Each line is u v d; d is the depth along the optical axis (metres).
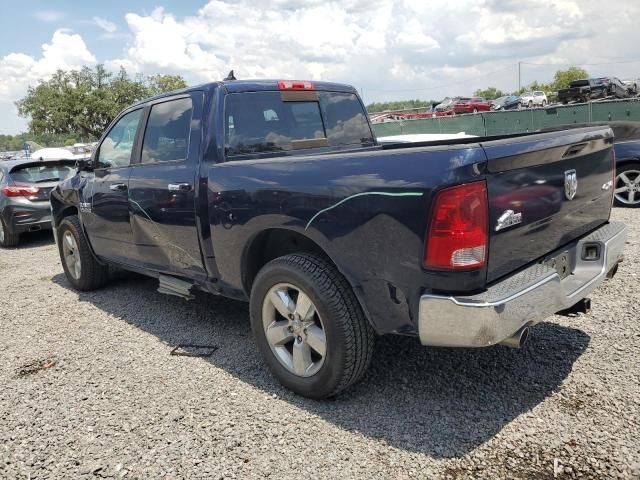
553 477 2.36
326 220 2.83
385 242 2.60
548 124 18.69
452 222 2.38
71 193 5.38
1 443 2.88
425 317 2.51
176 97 4.03
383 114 34.81
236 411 3.06
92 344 4.21
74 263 5.77
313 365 3.09
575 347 3.55
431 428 2.78
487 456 2.53
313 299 2.92
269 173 3.14
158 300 5.25
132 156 4.44
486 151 2.40
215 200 3.47
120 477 2.54
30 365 3.88
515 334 2.59
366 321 2.91
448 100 40.28
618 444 2.54
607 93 31.20
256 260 3.51
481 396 3.06
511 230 2.59
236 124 3.74
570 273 3.14
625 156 8.27
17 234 9.16
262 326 3.30
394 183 2.54
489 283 2.54
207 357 3.82
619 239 3.35
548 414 2.83
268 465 2.57
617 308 4.15
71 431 2.96
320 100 4.38
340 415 2.96
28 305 5.41
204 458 2.65
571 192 3.02
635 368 3.21
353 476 2.45
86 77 47.97
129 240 4.56
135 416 3.07
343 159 2.82
